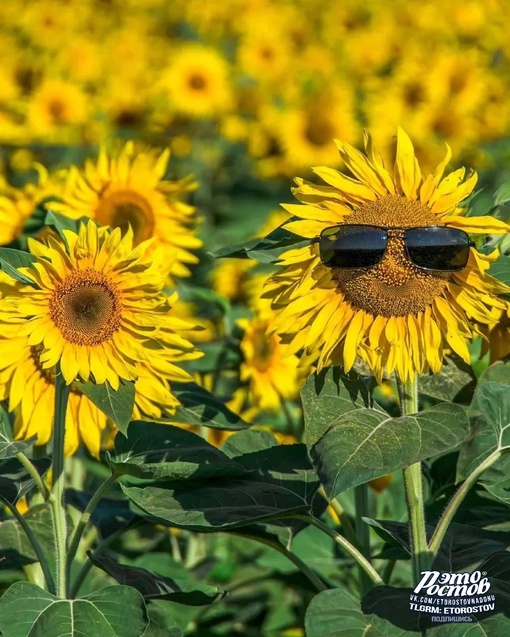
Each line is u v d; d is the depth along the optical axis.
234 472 3.52
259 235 7.07
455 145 10.23
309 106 10.23
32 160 9.79
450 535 3.67
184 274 5.47
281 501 3.52
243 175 11.20
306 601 5.24
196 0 14.32
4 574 5.34
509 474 3.43
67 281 3.39
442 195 3.27
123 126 10.38
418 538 3.28
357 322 3.27
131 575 3.78
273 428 5.69
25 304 3.35
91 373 3.39
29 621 3.21
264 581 5.71
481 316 3.24
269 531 3.83
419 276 3.20
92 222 3.40
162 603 5.05
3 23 13.20
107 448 4.37
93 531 5.14
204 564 5.39
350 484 2.90
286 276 3.33
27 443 3.46
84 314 3.36
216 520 3.37
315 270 3.28
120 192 5.37
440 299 3.25
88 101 9.95
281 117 10.25
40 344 3.76
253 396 5.39
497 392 3.37
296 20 13.64
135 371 3.38
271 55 12.07
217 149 10.98
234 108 11.35
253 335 5.34
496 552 3.29
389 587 3.25
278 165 10.30
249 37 12.27
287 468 3.67
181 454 3.59
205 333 6.15
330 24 13.67
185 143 10.63
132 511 4.29
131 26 14.20
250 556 5.82
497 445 3.34
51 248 3.41
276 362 5.40
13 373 3.86
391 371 3.26
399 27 12.97
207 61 10.91
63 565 3.48
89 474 6.03
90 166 5.46
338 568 4.93
